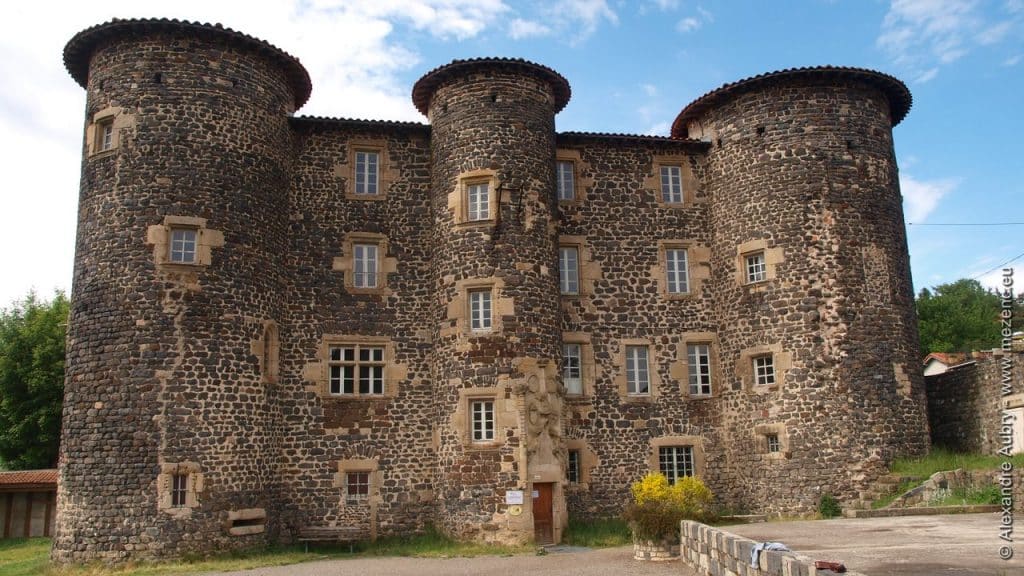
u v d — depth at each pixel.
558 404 21.08
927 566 10.90
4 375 33.50
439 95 23.06
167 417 18.80
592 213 24.19
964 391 23.66
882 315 22.36
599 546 19.38
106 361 19.06
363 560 18.30
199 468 18.83
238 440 19.55
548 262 21.88
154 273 19.47
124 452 18.59
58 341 33.97
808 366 21.88
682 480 20.19
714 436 23.41
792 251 22.61
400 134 23.75
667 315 23.95
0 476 27.17
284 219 22.20
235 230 20.45
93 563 18.11
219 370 19.53
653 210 24.53
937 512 19.12
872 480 21.14
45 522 27.08
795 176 23.02
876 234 22.88
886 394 21.84
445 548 19.47
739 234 23.53
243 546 19.20
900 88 24.02
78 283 19.95
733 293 23.48
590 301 23.66
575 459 22.67
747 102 23.95
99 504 18.42
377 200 23.27
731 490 22.95
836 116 23.34
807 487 21.33
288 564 17.78
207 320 19.61
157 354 19.06
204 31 20.95
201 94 20.70
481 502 20.11
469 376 20.83
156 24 20.61
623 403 23.22
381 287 22.80
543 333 21.23
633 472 22.88
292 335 22.02
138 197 19.86
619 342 23.56
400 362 22.41
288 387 21.70
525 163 22.06
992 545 13.04
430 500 21.72
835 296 22.20
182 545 18.34
